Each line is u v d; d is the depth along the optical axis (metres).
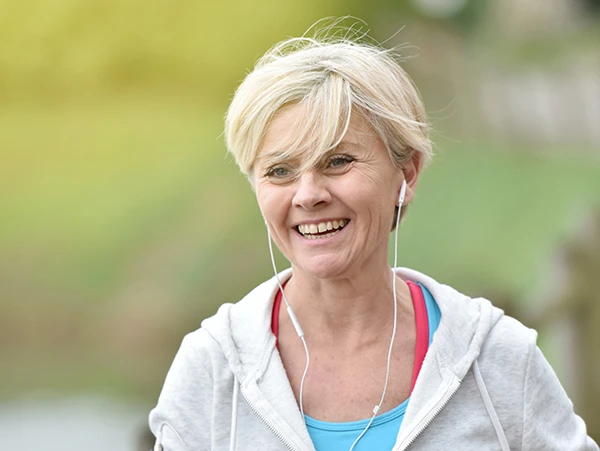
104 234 26.67
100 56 39.38
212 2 40.06
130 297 23.58
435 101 34.34
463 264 21.34
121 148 33.59
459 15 37.88
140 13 39.75
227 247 25.09
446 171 27.91
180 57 40.16
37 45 38.94
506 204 24.58
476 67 35.16
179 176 30.38
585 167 28.00
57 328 21.92
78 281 24.20
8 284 24.67
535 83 33.00
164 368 18.09
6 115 37.12
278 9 39.88
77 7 39.19
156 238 26.81
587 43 35.00
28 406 14.73
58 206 29.06
